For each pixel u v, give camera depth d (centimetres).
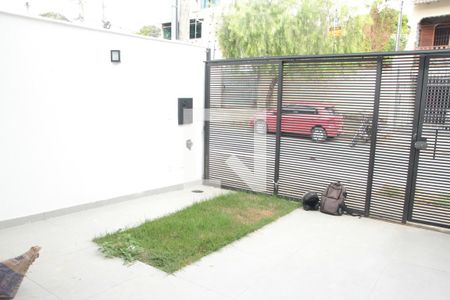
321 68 495
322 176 516
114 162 507
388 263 337
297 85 521
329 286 294
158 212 477
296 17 993
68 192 458
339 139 494
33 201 423
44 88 418
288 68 526
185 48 584
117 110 500
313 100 510
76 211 469
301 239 392
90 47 458
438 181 425
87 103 464
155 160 564
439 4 1237
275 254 352
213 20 1154
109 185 505
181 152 605
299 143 531
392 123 446
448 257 353
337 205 474
